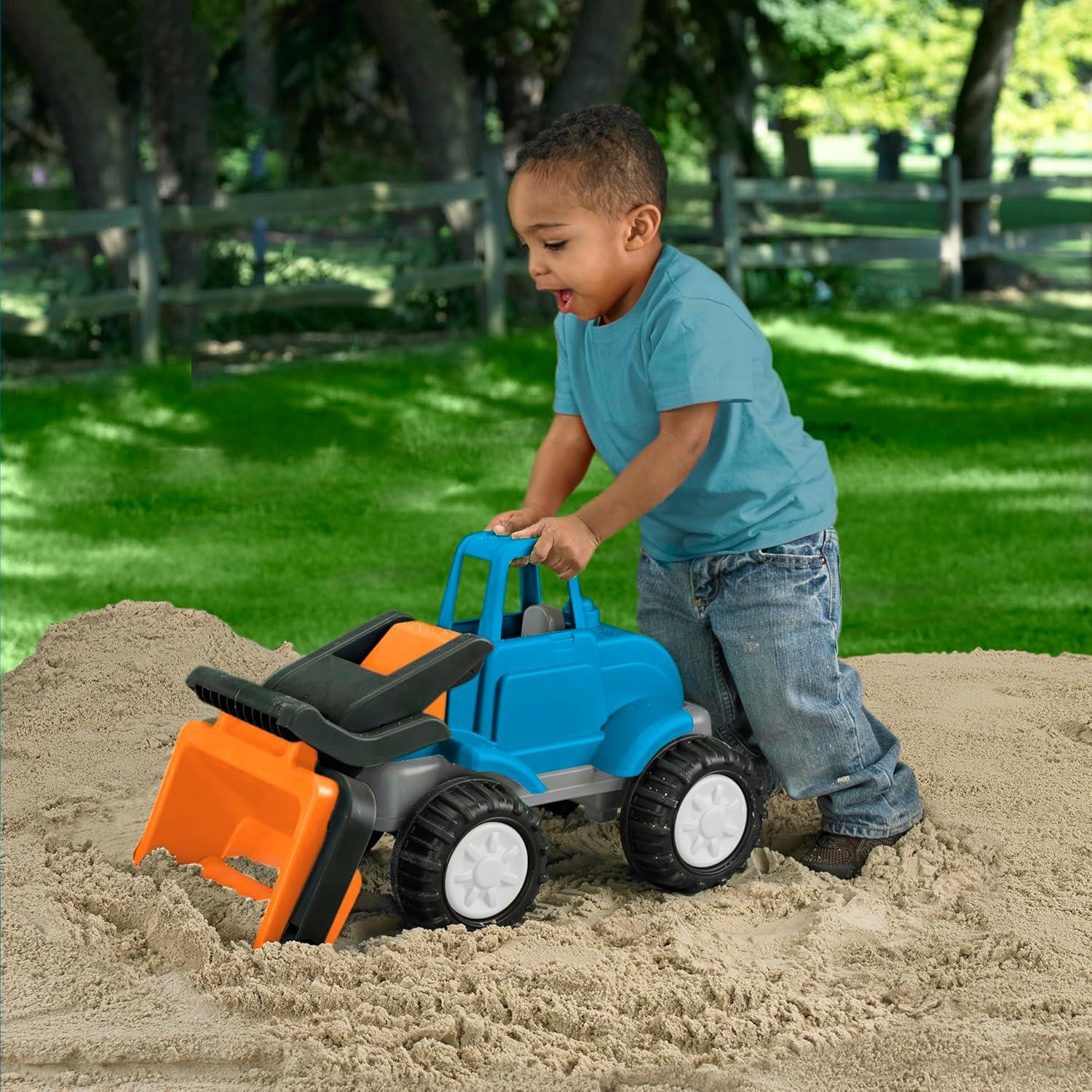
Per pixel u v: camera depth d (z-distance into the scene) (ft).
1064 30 66.18
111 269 39.45
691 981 8.39
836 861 10.25
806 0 68.23
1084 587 19.49
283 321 42.27
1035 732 13.24
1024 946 8.93
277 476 27.27
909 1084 7.49
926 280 56.29
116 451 29.12
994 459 28.04
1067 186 55.52
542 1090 7.37
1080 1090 7.49
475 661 9.07
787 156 78.48
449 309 43.37
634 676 9.93
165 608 15.42
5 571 20.72
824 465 10.31
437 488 26.40
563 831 11.14
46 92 40.68
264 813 9.47
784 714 9.99
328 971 8.17
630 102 47.91
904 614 18.28
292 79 43.50
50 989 8.23
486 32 45.19
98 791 11.59
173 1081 7.41
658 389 9.29
